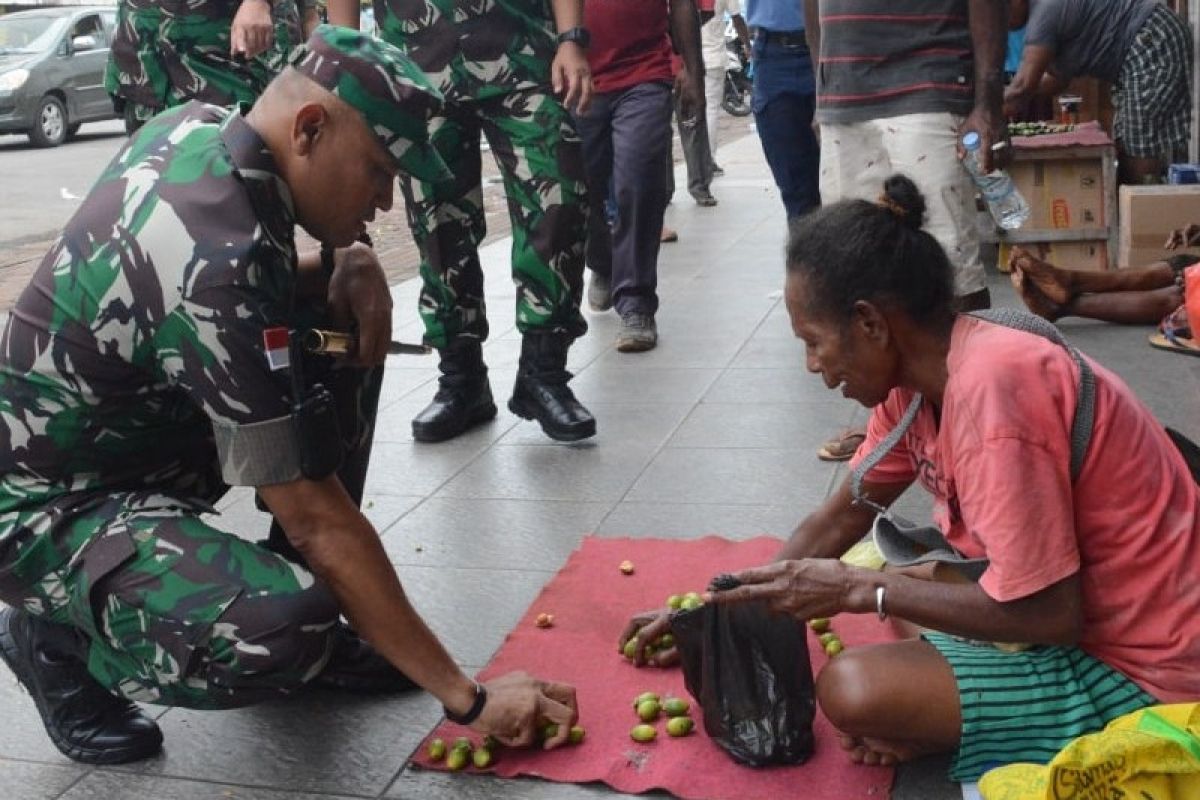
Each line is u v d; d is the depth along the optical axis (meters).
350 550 2.65
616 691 3.10
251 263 2.53
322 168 2.61
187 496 2.88
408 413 5.41
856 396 2.59
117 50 5.33
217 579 2.61
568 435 4.86
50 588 2.71
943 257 2.50
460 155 4.88
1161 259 6.56
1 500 2.71
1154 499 2.44
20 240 10.52
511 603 3.62
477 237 5.03
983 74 4.49
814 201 6.82
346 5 4.94
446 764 2.86
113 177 2.66
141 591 2.62
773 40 6.51
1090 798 2.21
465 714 2.78
